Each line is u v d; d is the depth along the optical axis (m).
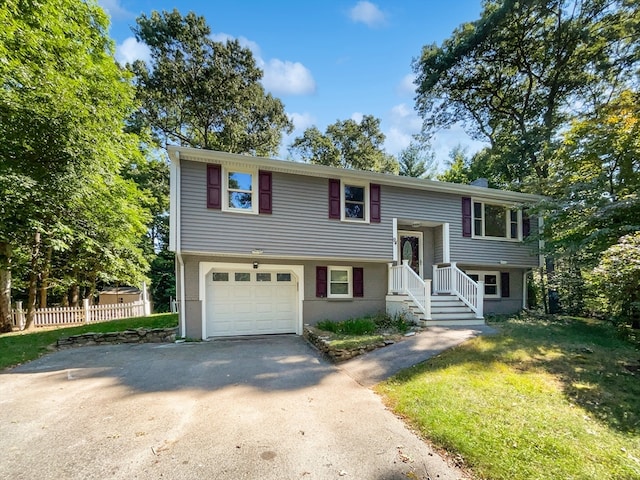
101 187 10.61
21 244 10.95
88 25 11.18
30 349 7.75
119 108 11.68
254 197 9.77
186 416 4.05
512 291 13.82
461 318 9.62
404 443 3.39
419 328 8.89
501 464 2.89
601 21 14.35
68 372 6.03
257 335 10.34
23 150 8.84
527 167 16.62
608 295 7.52
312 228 10.30
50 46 9.41
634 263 5.99
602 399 4.53
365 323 8.88
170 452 3.20
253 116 22.97
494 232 13.26
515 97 18.39
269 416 4.07
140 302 17.69
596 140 9.80
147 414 4.11
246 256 9.87
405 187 11.73
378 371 5.85
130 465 2.97
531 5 14.48
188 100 21.06
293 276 10.91
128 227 12.08
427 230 12.95
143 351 7.79
